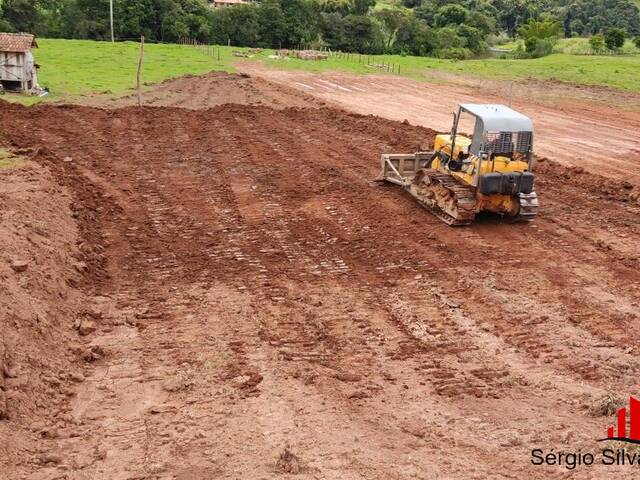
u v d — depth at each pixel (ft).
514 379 35.65
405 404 32.91
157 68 152.46
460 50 267.80
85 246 50.29
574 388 34.94
